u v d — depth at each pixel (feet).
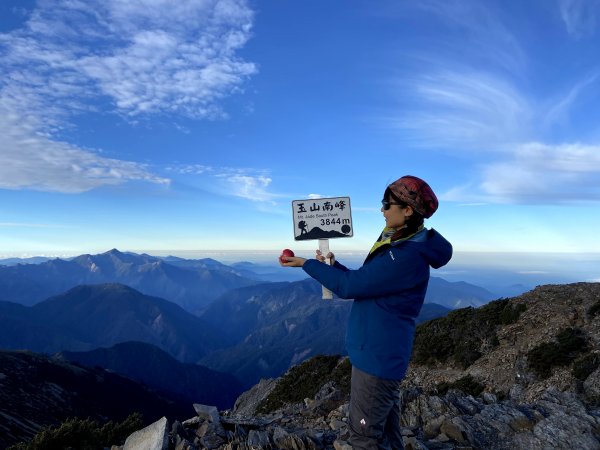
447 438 21.34
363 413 10.64
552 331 51.47
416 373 60.44
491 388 47.39
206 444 19.70
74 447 22.52
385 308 10.37
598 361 41.45
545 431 21.02
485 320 62.03
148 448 18.34
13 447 22.71
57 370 532.73
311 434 20.29
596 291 58.03
